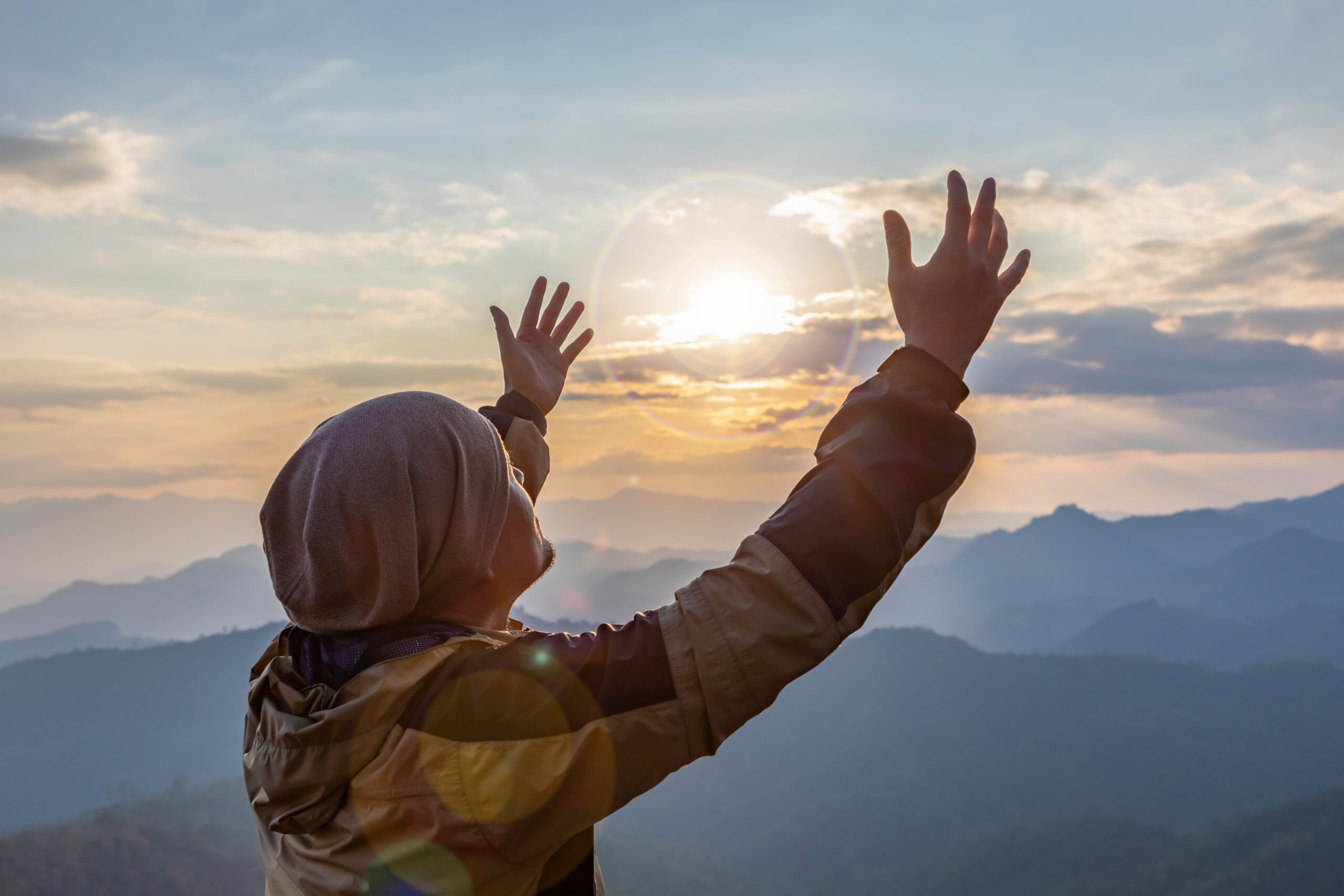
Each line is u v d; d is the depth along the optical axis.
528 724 1.08
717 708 1.07
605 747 1.06
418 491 1.18
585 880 1.25
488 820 1.06
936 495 1.17
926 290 1.26
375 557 1.17
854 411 1.22
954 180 1.31
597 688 1.08
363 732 1.12
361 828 1.11
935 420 1.17
